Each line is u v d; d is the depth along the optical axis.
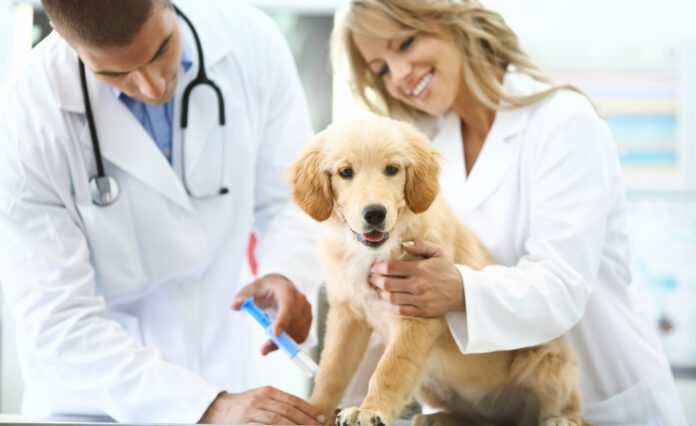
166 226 1.71
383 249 1.39
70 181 1.62
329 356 1.49
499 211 1.60
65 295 1.51
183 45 1.75
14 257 1.54
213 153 1.76
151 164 1.67
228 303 1.86
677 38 3.32
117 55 1.38
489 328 1.29
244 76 1.85
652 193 3.38
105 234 1.65
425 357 1.34
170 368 1.44
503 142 1.62
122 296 1.74
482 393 1.56
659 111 3.37
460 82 1.73
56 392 1.57
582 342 1.62
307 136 2.01
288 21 3.40
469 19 1.70
